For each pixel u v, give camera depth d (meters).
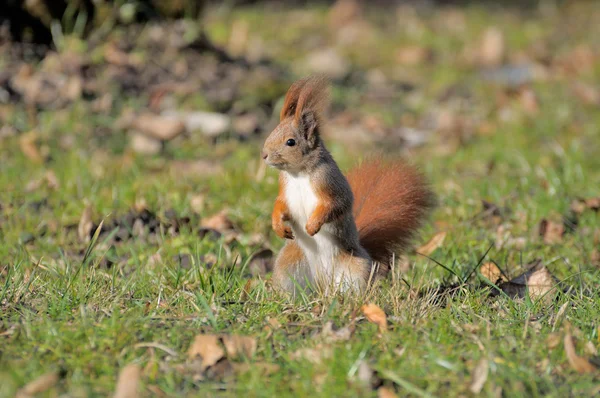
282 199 8.01
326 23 23.66
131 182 11.99
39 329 6.67
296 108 7.75
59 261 9.36
